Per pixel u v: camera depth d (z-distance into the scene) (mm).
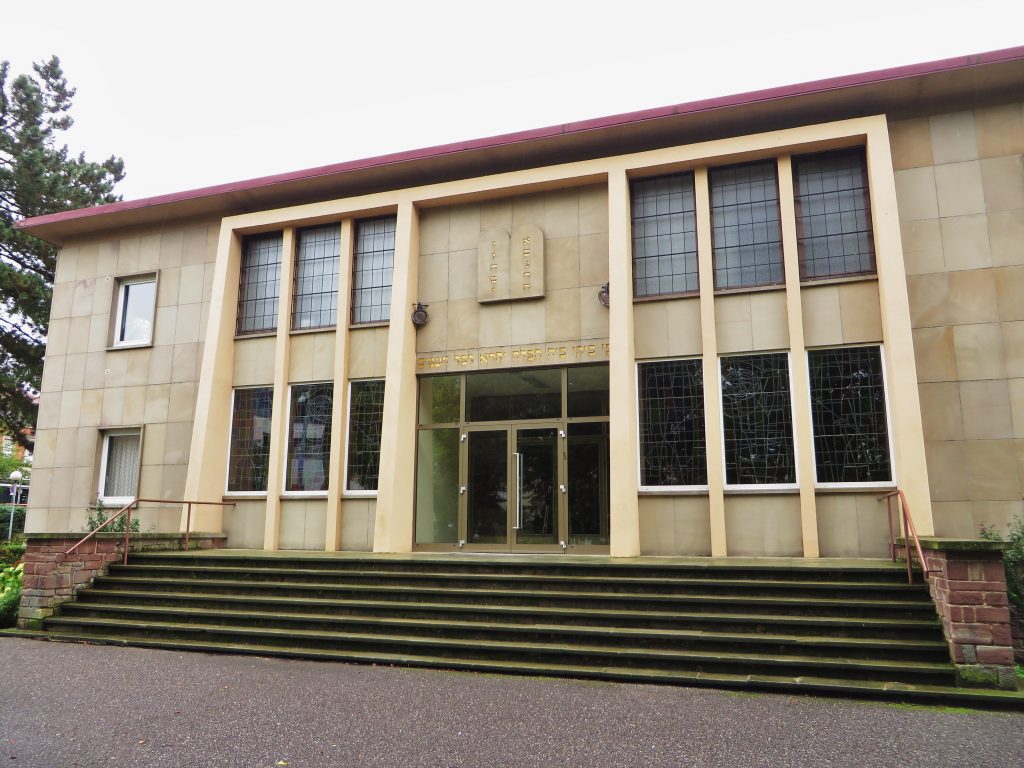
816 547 11195
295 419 14742
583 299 13250
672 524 12086
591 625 8773
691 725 6117
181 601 10461
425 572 10523
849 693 7031
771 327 12148
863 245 12016
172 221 16422
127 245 16703
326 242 15320
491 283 13742
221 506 14688
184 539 13227
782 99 11961
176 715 6438
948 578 7363
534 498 13133
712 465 11883
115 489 15945
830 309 11906
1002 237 11211
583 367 13266
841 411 11648
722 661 7727
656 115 12586
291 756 5402
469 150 13672
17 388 23562
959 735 5859
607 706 6703
